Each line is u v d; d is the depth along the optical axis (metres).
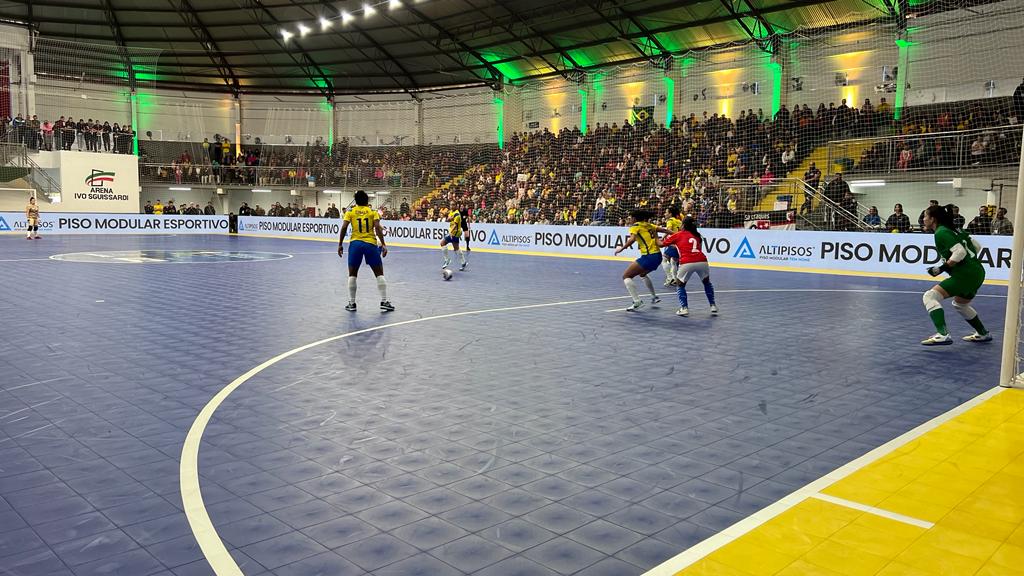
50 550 3.31
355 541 3.46
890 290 15.18
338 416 5.58
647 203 27.75
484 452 4.79
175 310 11.09
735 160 28.09
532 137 36.72
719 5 27.31
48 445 4.80
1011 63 23.19
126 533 3.51
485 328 9.84
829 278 18.05
